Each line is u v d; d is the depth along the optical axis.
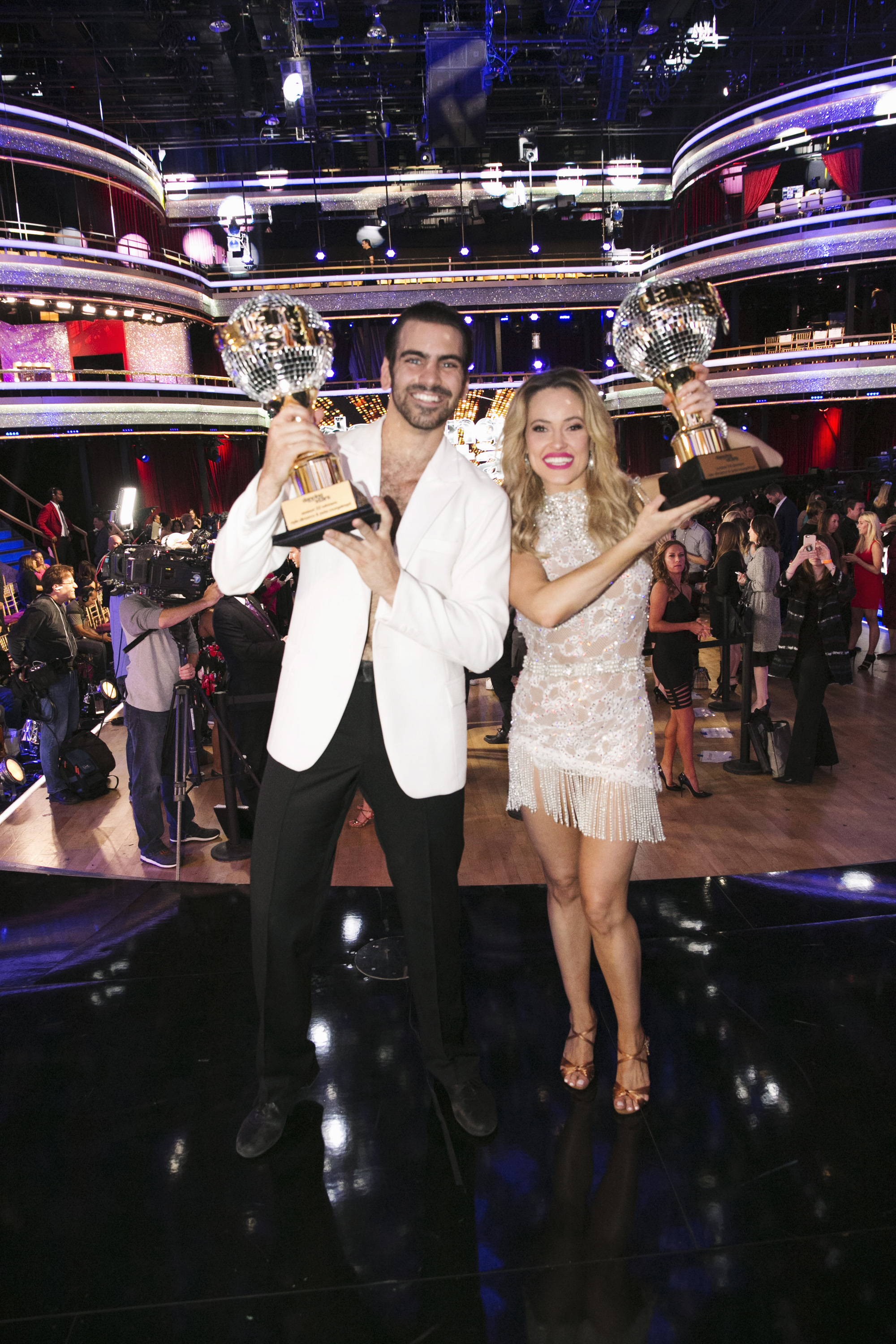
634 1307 1.71
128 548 4.49
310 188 24.55
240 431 23.11
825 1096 2.27
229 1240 1.90
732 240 21.47
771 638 6.43
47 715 5.93
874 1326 1.65
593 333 28.02
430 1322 1.70
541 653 2.15
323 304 24.36
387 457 1.94
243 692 4.72
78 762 5.93
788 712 7.08
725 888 3.50
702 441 1.64
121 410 20.00
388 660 1.95
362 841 4.83
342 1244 1.88
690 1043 2.50
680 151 23.81
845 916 3.23
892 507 11.12
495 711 7.32
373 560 1.62
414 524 1.89
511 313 25.36
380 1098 2.33
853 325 21.09
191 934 3.33
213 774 5.47
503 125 24.56
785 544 11.74
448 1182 2.04
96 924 3.44
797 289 23.92
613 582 2.07
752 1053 2.45
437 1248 1.86
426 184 24.48
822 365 20.88
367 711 1.99
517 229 26.64
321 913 2.16
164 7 18.66
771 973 2.85
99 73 21.30
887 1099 2.25
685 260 22.56
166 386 20.91
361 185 24.58
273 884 2.07
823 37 20.69
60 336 22.44
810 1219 1.90
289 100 21.88
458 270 24.70
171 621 4.39
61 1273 1.84
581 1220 1.92
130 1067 2.51
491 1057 2.48
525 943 3.10
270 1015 2.14
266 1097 2.19
